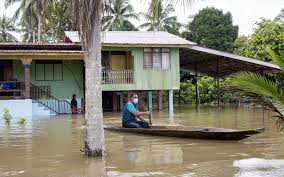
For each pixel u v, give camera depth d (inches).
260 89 253.1
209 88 1429.6
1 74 978.1
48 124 623.2
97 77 316.5
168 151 344.2
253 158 304.5
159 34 1113.4
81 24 306.3
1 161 308.3
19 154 337.7
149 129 455.8
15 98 888.3
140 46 986.7
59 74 1011.3
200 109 1044.5
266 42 1192.8
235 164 282.7
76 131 512.7
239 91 274.2
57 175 259.8
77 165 288.0
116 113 935.0
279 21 1256.2
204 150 345.7
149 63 1013.8
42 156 326.3
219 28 1715.1
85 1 300.2
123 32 1120.2
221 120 660.1
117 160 305.1
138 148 363.9
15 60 982.4
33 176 258.2
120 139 425.7
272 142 384.5
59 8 329.1
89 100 317.1
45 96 969.5
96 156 319.3
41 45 936.3
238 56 1012.5
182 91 1464.1
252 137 421.1
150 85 1011.9
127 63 1040.2
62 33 1114.1
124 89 998.4
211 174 253.0
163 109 1103.6
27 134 482.6
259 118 687.1
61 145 386.6
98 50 314.2
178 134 427.2
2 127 575.5
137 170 269.4
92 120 319.0
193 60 1147.3
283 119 265.3
